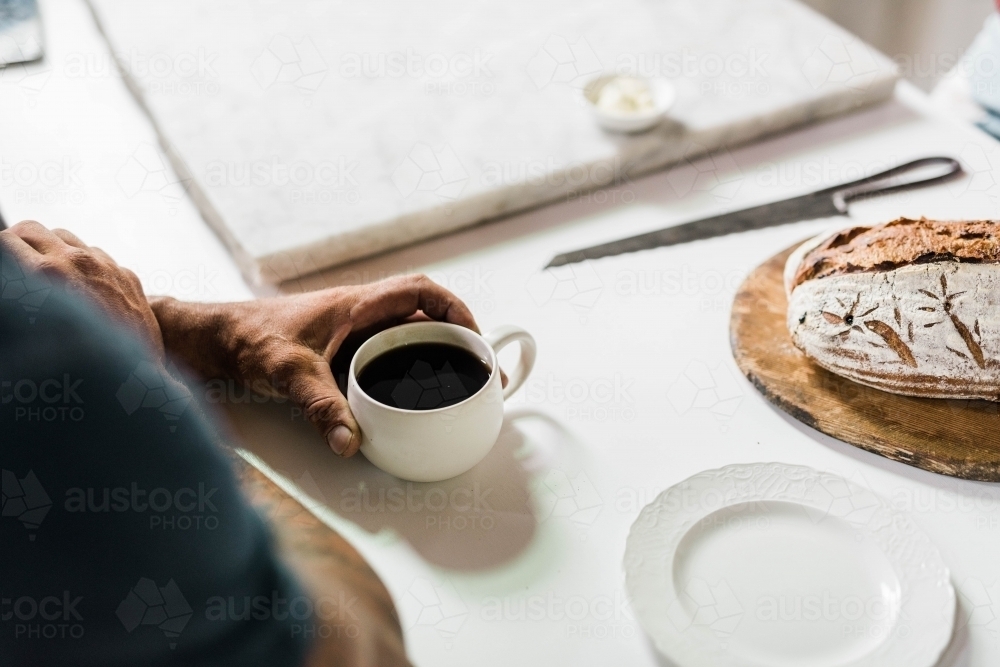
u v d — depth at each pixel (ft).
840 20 6.57
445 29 4.53
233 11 4.65
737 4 4.58
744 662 2.69
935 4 6.22
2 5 4.71
